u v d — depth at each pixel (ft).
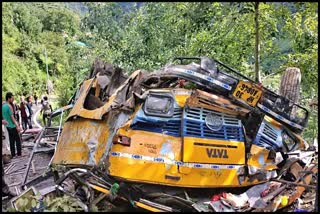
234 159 19.33
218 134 19.12
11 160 31.73
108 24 68.69
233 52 36.65
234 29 35.76
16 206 18.19
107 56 57.72
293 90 27.91
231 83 19.54
